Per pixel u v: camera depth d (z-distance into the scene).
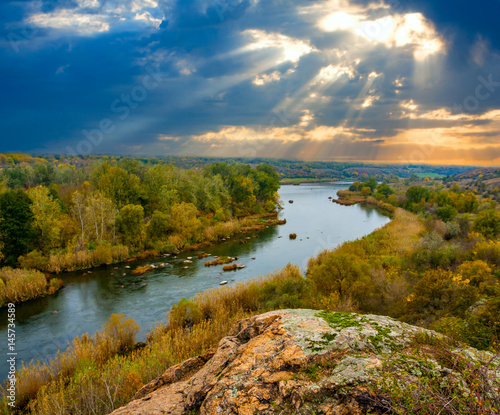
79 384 15.17
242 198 87.56
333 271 27.19
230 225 64.12
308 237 60.38
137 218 49.75
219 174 87.38
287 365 4.64
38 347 22.16
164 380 6.75
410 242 44.84
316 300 23.94
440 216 61.84
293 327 5.64
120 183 62.78
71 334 24.11
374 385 3.78
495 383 3.51
